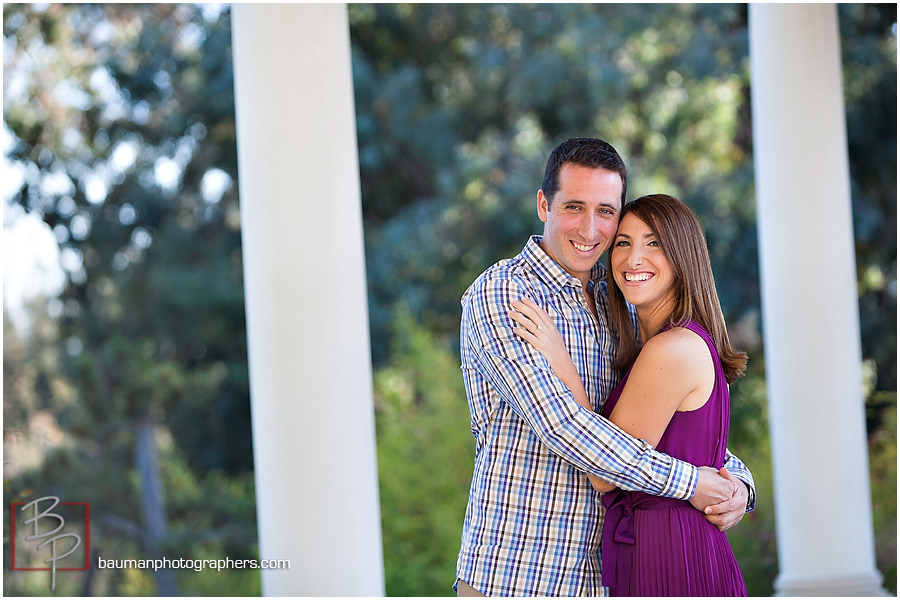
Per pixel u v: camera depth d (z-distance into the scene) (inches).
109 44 625.0
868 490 252.5
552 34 617.3
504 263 161.8
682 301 159.9
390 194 617.0
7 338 617.9
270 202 199.5
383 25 625.3
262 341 199.5
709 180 597.3
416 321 586.2
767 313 258.7
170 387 607.2
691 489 151.8
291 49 200.8
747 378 561.0
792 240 252.2
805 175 251.8
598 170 156.1
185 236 611.5
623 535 155.3
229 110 606.9
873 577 248.4
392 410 501.0
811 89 252.5
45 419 613.0
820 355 249.4
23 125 617.9
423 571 466.6
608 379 163.3
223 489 606.2
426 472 477.7
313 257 198.5
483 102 615.2
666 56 609.0
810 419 248.8
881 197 575.5
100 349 616.1
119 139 616.1
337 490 196.7
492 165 604.4
